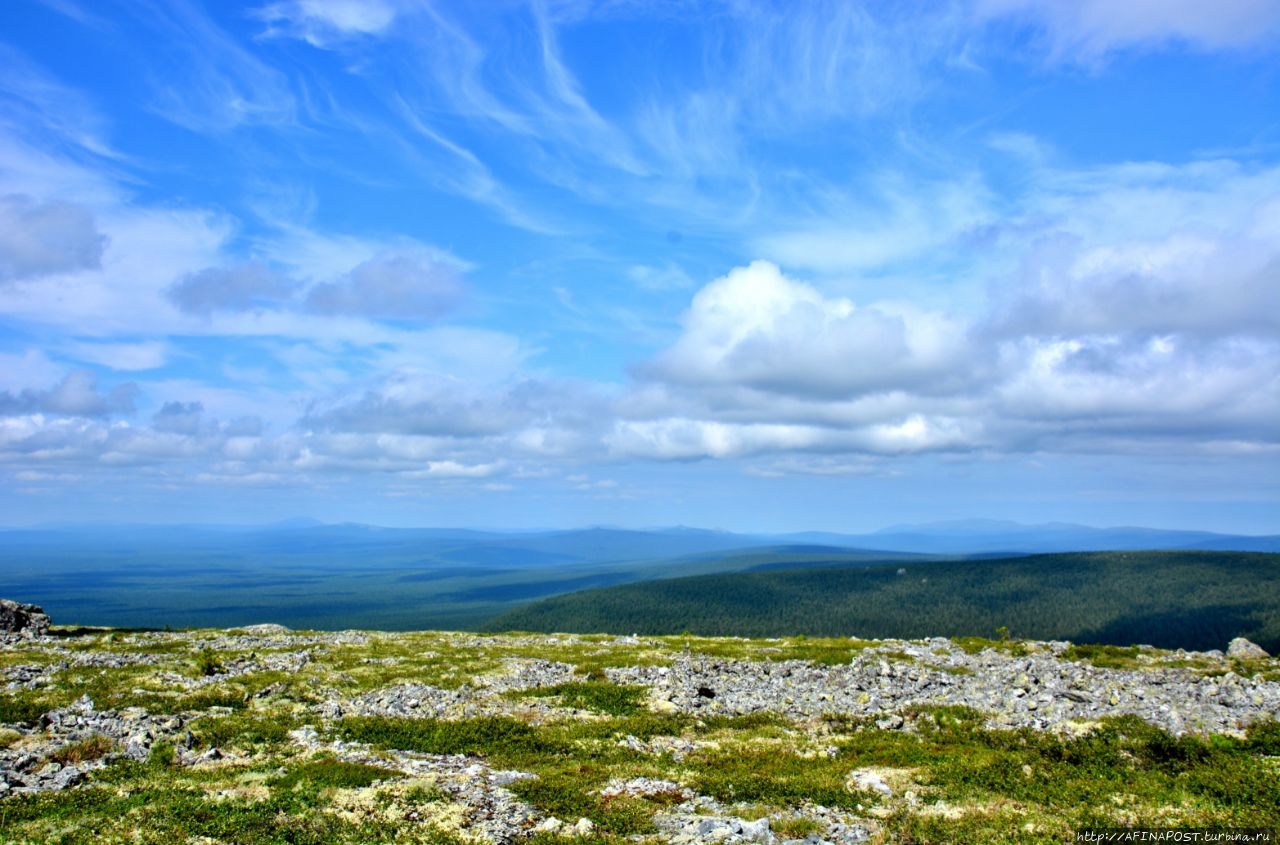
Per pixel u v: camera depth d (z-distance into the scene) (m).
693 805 25.30
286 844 21.30
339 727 35.09
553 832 22.70
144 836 21.50
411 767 28.80
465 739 33.72
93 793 25.14
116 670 46.47
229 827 22.16
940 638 67.12
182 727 33.84
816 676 48.31
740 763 30.20
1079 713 36.34
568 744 33.56
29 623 65.94
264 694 41.91
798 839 22.20
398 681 46.72
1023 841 20.94
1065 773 27.67
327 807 24.09
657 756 31.77
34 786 25.98
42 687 41.44
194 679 45.06
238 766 28.72
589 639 72.94
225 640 63.66
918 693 43.16
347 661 53.72
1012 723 35.47
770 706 41.31
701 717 39.28
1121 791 25.09
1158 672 47.28
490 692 44.47
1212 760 27.69
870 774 28.28
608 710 41.06
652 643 69.00
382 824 22.80
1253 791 23.75
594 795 25.92
